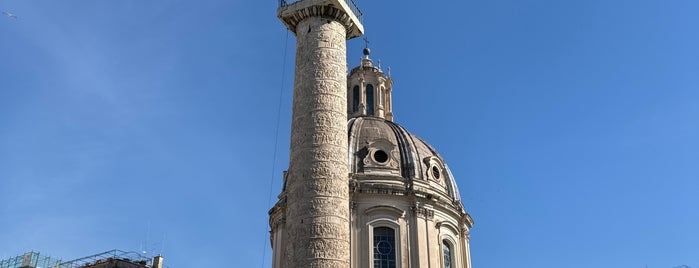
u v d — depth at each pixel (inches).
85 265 2153.1
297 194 1187.3
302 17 1344.7
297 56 1320.1
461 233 2101.4
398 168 2052.2
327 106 1254.3
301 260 1126.4
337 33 1333.7
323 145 1218.0
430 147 2261.3
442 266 1947.6
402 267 1865.2
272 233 2112.5
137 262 2196.1
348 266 1157.7
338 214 1174.3
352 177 1979.6
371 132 2137.1
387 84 2509.8
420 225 1939.0
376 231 1923.0
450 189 2167.8
